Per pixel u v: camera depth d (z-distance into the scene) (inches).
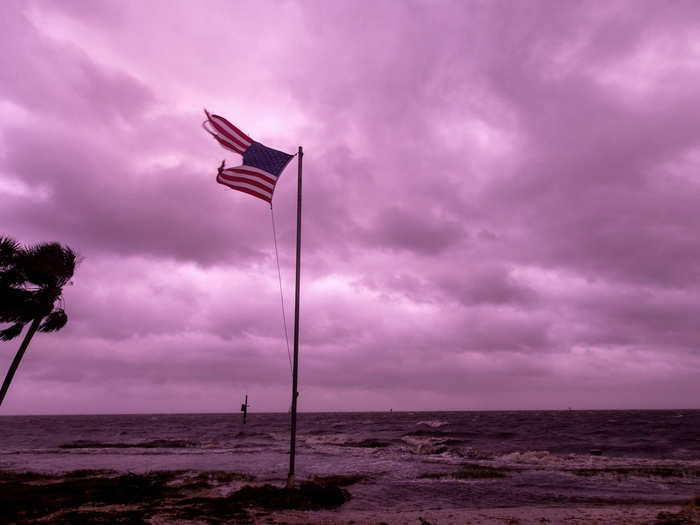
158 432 2746.1
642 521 371.9
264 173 504.4
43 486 529.0
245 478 639.8
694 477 701.9
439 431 2397.9
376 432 2476.6
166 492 506.3
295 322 484.4
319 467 853.8
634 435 1994.3
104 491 494.0
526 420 4052.7
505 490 579.2
